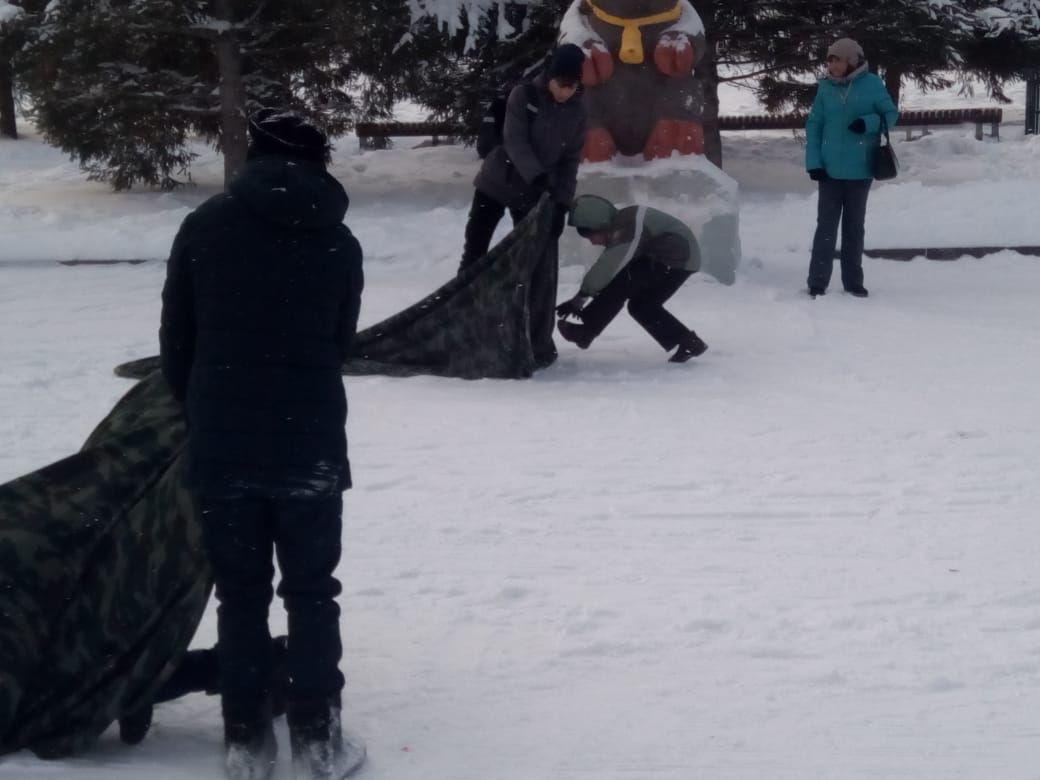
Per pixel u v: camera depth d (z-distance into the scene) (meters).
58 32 15.52
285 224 3.17
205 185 19.02
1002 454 6.26
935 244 12.84
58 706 3.37
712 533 5.25
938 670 4.00
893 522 5.36
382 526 5.33
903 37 17.50
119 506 3.36
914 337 8.91
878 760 3.45
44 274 11.78
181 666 3.54
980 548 5.06
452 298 7.75
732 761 3.45
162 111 16.69
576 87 8.27
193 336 3.26
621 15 10.81
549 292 7.81
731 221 10.94
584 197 7.75
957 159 20.78
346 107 17.80
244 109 16.28
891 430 6.66
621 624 4.36
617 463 6.15
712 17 17.30
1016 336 8.93
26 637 3.32
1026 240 12.88
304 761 3.24
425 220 14.50
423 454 6.31
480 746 3.54
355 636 4.28
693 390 7.50
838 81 10.19
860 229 10.46
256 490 3.13
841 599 4.56
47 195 18.16
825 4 18.19
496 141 8.96
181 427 3.39
